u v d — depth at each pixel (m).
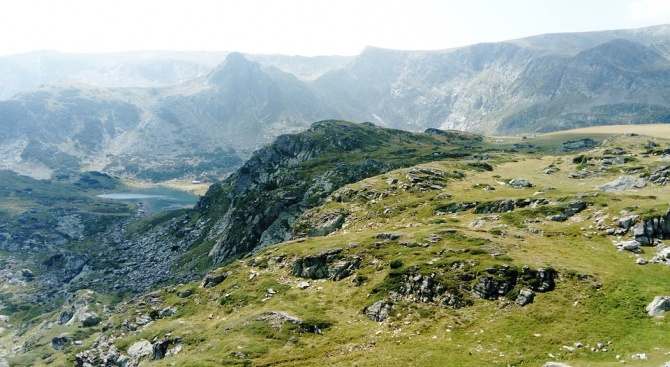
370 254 74.06
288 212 146.00
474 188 120.50
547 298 50.50
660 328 40.81
